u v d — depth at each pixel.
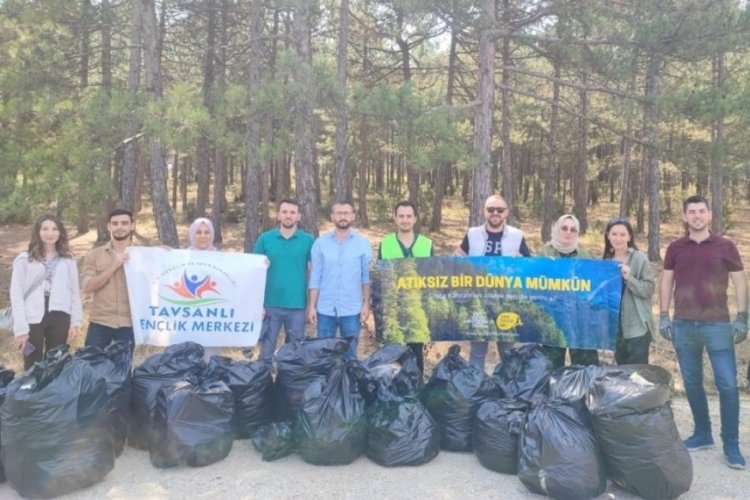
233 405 4.89
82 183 9.73
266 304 6.18
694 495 4.26
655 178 18.56
